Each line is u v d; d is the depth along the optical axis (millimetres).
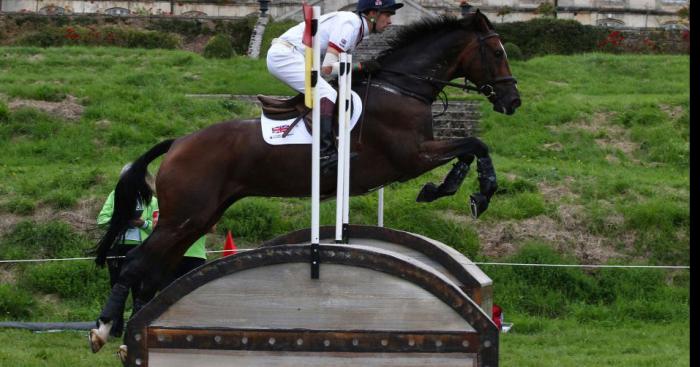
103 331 9273
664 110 24984
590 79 30984
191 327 7914
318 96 8102
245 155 9328
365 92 9523
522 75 30828
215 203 9414
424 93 9750
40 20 42219
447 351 7785
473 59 10000
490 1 52219
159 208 9492
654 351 11859
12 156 20906
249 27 42750
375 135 9453
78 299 14859
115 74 29484
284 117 9391
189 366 7938
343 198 9227
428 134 9633
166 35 38688
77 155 21094
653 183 19219
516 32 39750
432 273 7809
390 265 7848
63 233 16344
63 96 24531
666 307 14609
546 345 12508
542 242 16469
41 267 15305
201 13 52188
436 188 9969
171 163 9453
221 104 25281
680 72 32188
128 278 9367
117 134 22047
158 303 7938
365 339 7828
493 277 15375
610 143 23031
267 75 30422
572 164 21344
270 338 7883
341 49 9508
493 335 7742
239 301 7934
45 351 11398
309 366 7879
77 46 36688
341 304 7883
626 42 40062
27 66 30328
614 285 15281
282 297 7914
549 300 14906
